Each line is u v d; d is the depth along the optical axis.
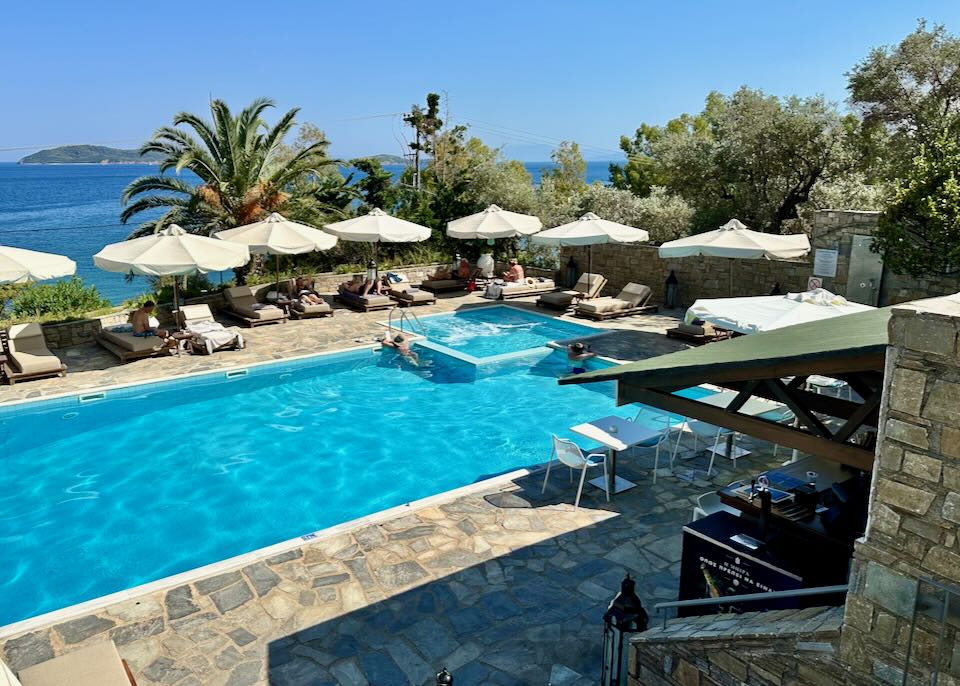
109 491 10.38
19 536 9.12
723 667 4.73
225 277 36.53
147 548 8.84
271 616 6.91
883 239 15.07
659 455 11.16
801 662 4.21
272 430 12.74
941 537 3.42
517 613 6.97
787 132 27.17
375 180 30.81
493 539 8.42
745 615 5.03
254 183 26.80
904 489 3.55
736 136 28.61
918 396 3.43
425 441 12.28
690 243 17.52
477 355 17.14
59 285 22.88
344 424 13.05
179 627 6.73
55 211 102.50
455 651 6.40
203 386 14.95
